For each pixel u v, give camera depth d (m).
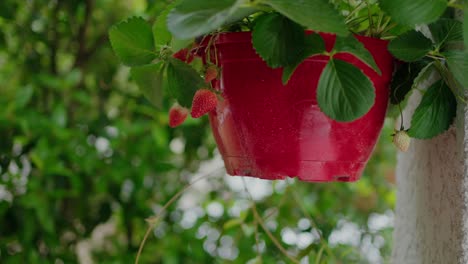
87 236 3.05
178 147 3.55
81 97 2.65
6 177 2.74
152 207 3.16
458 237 1.55
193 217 3.02
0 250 2.64
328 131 1.49
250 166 1.53
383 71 1.51
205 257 2.89
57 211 2.79
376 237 3.18
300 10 1.36
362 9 1.66
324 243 1.91
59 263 2.92
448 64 1.46
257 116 1.50
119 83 3.58
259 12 1.53
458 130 1.55
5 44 3.03
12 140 2.65
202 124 3.15
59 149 2.55
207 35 1.54
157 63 1.58
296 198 1.95
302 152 1.50
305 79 1.48
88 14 3.24
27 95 2.49
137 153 2.81
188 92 1.55
